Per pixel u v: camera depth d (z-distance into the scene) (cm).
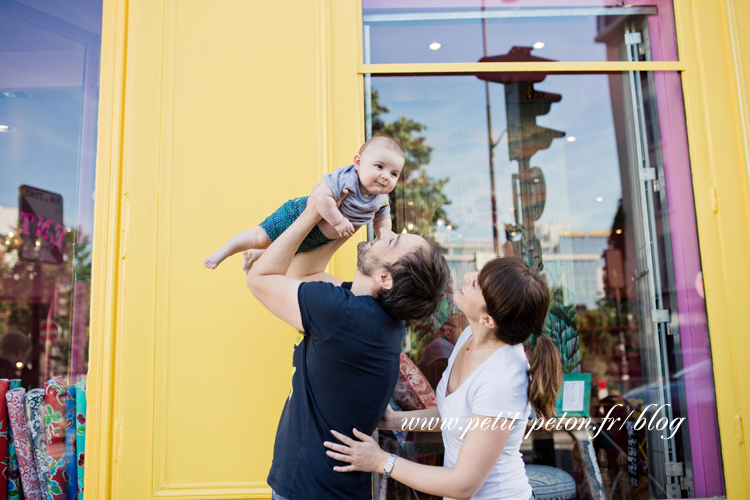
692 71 232
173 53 220
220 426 199
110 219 213
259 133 216
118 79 220
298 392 145
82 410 221
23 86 249
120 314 206
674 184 230
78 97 248
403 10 237
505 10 240
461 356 164
